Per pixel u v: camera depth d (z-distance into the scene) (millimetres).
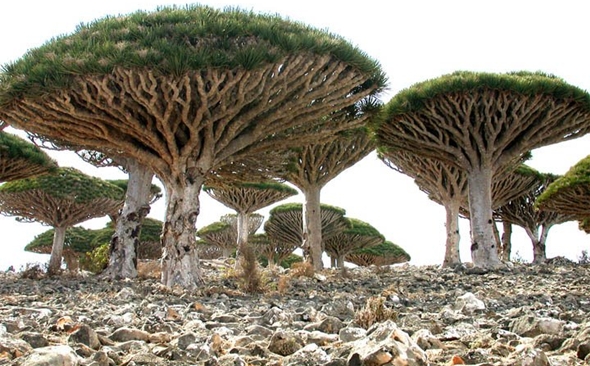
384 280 10492
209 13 8430
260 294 8039
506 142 12586
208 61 7500
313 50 8219
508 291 8117
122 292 7539
